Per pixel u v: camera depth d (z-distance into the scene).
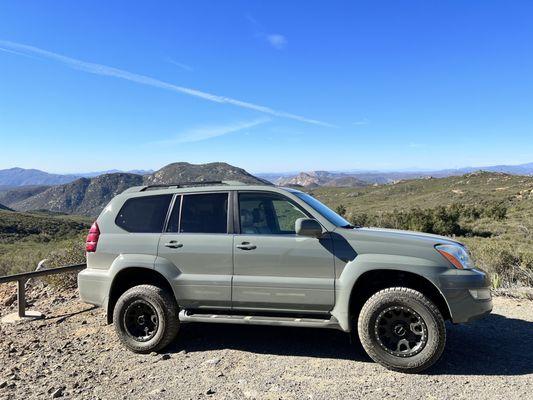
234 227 4.93
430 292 4.54
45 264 9.20
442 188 122.31
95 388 4.07
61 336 5.79
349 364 4.45
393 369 4.24
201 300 4.87
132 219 5.31
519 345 4.91
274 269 4.66
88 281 5.27
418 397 3.66
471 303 4.22
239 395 3.80
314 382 4.03
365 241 4.48
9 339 5.73
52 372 4.52
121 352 5.06
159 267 4.99
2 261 13.44
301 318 4.62
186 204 5.19
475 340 5.11
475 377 4.05
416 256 4.33
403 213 40.84
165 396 3.83
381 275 4.55
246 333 5.56
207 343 5.22
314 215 4.73
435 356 4.11
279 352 4.84
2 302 8.00
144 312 5.09
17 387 4.18
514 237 26.66
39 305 7.67
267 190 5.00
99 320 6.46
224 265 4.81
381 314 4.29
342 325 4.43
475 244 17.34
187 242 4.97
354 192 156.50
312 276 4.55
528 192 70.88
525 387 3.79
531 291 7.57
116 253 5.20
